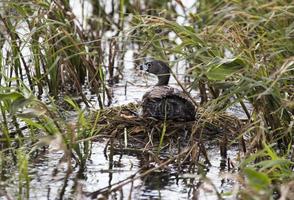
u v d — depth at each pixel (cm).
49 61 1459
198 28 1620
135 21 1742
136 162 1148
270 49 1266
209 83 1287
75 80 1417
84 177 1080
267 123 1188
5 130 1162
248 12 1423
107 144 1183
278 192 998
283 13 1314
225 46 1300
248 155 1085
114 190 995
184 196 1021
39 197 1003
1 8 1502
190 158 1152
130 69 1730
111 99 1488
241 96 1153
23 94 1138
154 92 1266
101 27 1844
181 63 1675
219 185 1060
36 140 1203
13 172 1090
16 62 1450
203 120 1266
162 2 1872
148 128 1250
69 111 1385
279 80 1180
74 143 1086
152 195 1022
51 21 1445
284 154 1145
